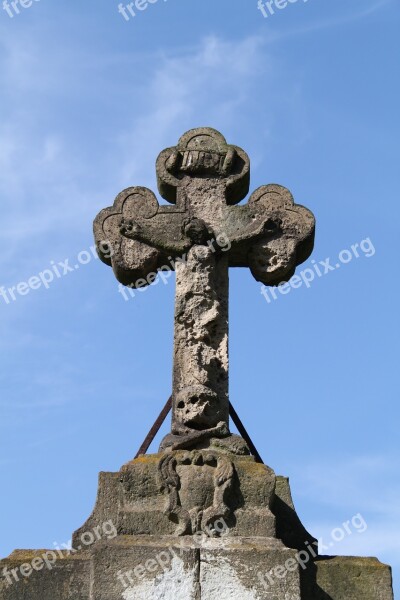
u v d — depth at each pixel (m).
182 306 10.99
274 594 9.38
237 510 9.87
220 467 9.98
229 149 11.68
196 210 11.45
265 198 11.61
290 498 10.68
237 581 9.41
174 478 9.92
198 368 10.74
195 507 9.81
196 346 10.85
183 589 9.38
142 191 11.48
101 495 10.42
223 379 10.84
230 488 9.91
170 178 11.59
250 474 10.02
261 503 9.93
